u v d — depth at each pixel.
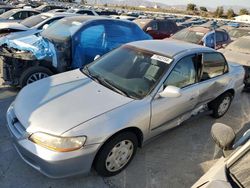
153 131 3.68
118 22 7.22
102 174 3.24
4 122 4.48
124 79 3.81
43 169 2.90
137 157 3.86
